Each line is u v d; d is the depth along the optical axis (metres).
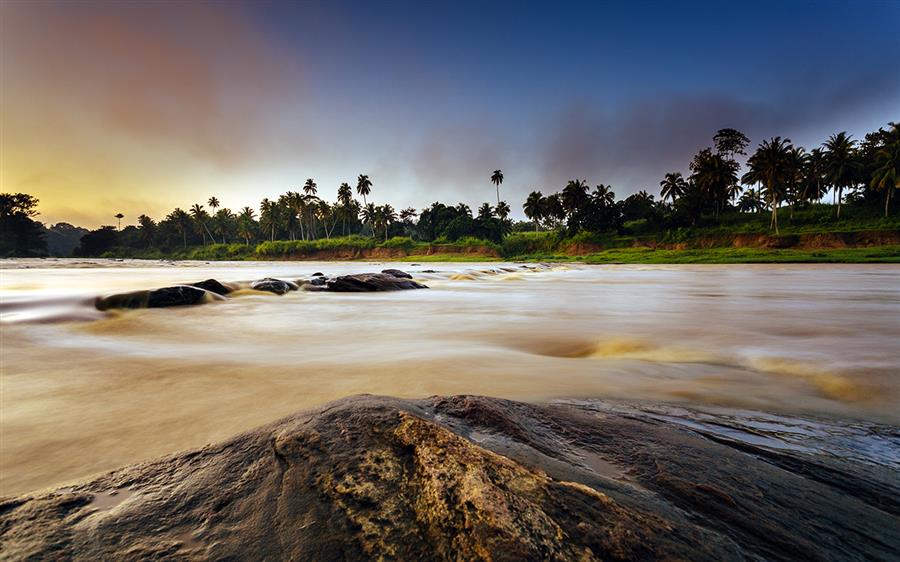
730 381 3.36
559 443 1.82
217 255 102.81
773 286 14.96
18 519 1.19
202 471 1.46
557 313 8.40
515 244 79.19
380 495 1.27
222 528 1.19
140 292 8.84
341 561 1.06
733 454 1.78
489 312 8.63
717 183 61.38
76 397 3.06
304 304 10.14
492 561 1.01
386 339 5.73
